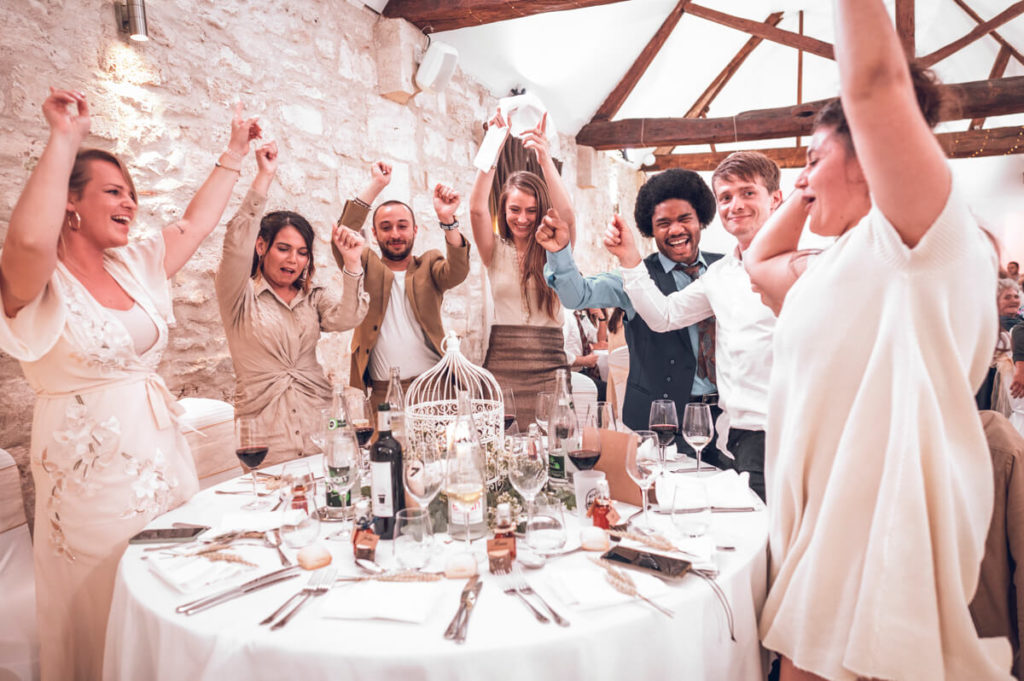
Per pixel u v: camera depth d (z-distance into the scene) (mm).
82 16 2420
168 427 1751
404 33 4078
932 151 791
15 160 2219
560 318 2930
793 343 1070
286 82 3395
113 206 1649
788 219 1358
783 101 9062
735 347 1837
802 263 1280
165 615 1037
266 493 1686
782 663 1104
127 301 1734
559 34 5363
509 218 2779
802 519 1080
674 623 1025
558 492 1536
